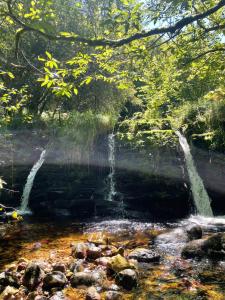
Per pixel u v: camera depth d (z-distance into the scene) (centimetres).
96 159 1291
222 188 1080
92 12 1520
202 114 1230
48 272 640
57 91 356
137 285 577
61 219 1134
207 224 1005
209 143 1113
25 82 1519
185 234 872
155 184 1185
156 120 1314
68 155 1280
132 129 1301
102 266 666
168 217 1136
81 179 1270
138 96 1688
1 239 903
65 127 1320
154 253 710
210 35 758
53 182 1270
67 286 587
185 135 1198
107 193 1248
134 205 1192
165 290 557
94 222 1080
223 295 533
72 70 388
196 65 809
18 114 1346
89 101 1692
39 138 1328
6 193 1253
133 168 1221
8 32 1377
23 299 550
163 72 912
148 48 372
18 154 1271
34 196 1262
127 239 870
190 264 665
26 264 681
